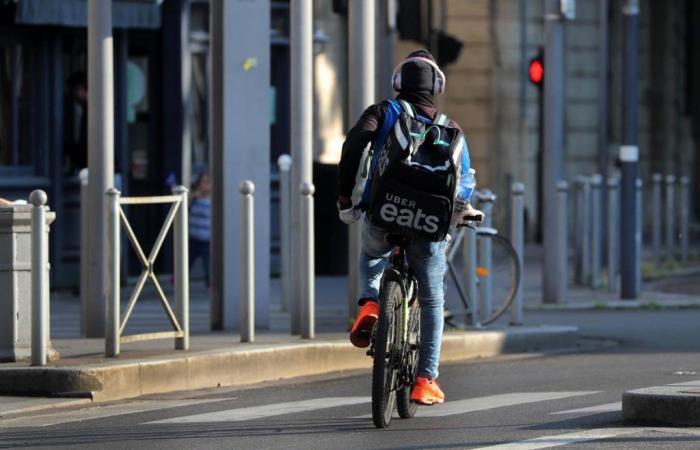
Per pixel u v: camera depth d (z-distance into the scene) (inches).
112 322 1032.2
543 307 1712.6
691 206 3302.2
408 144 802.2
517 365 1184.8
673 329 1482.5
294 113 1230.9
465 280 1339.8
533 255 2596.0
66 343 1136.2
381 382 795.4
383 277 809.5
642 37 3213.6
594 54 2977.4
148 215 1904.5
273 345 1115.9
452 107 2797.7
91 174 1182.3
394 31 1863.9
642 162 3208.7
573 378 1069.1
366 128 807.1
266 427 834.8
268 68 1263.5
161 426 847.1
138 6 1809.8
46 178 1814.7
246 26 1259.2
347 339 1171.9
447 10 2785.4
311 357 1126.4
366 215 822.5
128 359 1021.2
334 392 1012.5
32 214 982.4
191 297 1765.5
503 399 946.7
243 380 1069.1
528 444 740.0
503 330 1318.9
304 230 1161.4
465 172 830.5
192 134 1967.3
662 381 1034.7
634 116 1808.6
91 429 838.5
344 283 1947.6
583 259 1989.4
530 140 2819.9
